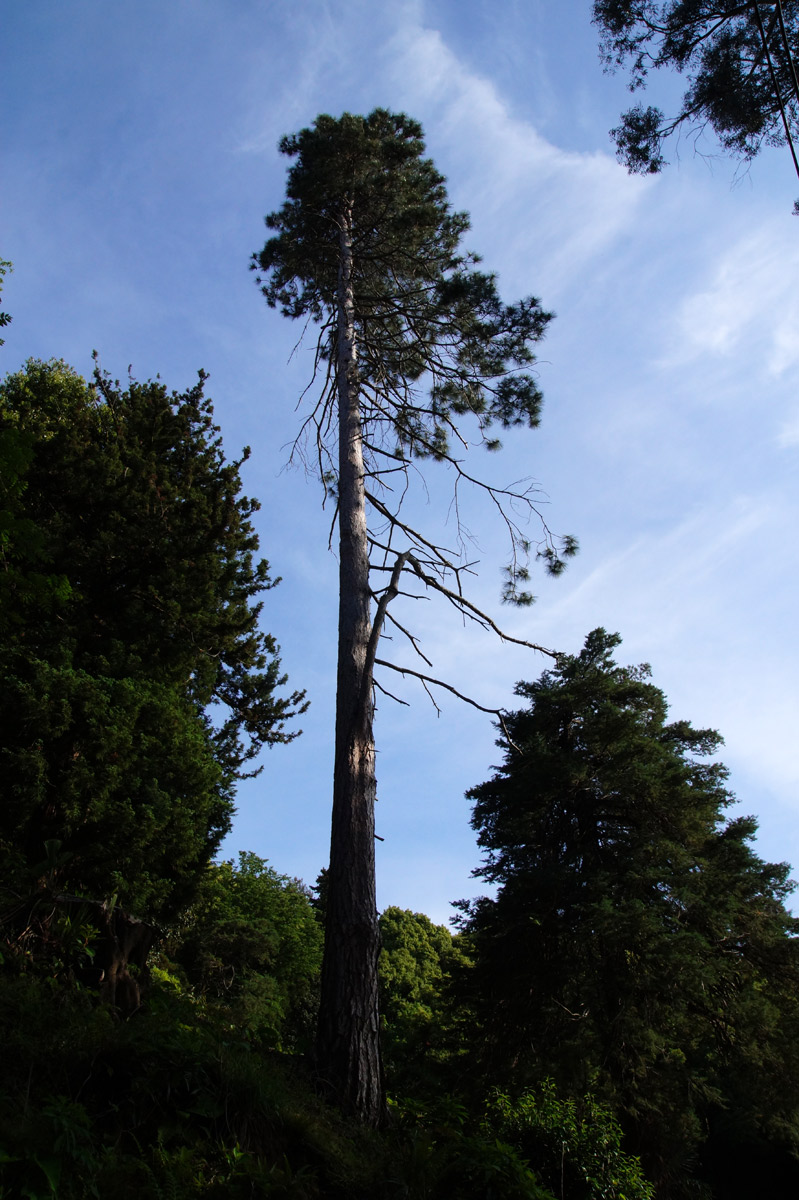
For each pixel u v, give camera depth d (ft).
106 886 31.91
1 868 25.11
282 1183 15.83
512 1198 18.12
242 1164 15.53
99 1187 13.39
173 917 39.04
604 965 55.47
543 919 59.11
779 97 22.25
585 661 76.59
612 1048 51.78
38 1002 17.92
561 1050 50.62
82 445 50.06
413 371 44.01
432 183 47.11
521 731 73.56
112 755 34.50
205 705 54.49
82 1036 16.70
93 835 32.91
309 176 44.65
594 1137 43.57
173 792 38.37
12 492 26.00
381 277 46.75
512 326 40.32
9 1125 13.30
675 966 52.03
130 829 33.27
